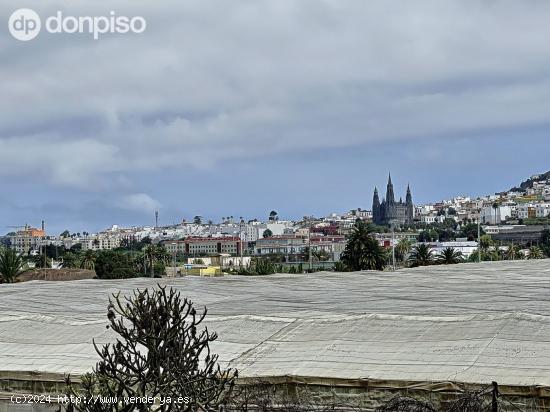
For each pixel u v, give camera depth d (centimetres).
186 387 2175
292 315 3722
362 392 2930
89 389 2197
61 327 3891
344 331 3428
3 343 3738
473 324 3322
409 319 3478
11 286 5369
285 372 3064
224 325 3675
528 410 2688
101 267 19762
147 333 2189
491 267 5791
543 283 4709
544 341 3081
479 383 2759
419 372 2925
